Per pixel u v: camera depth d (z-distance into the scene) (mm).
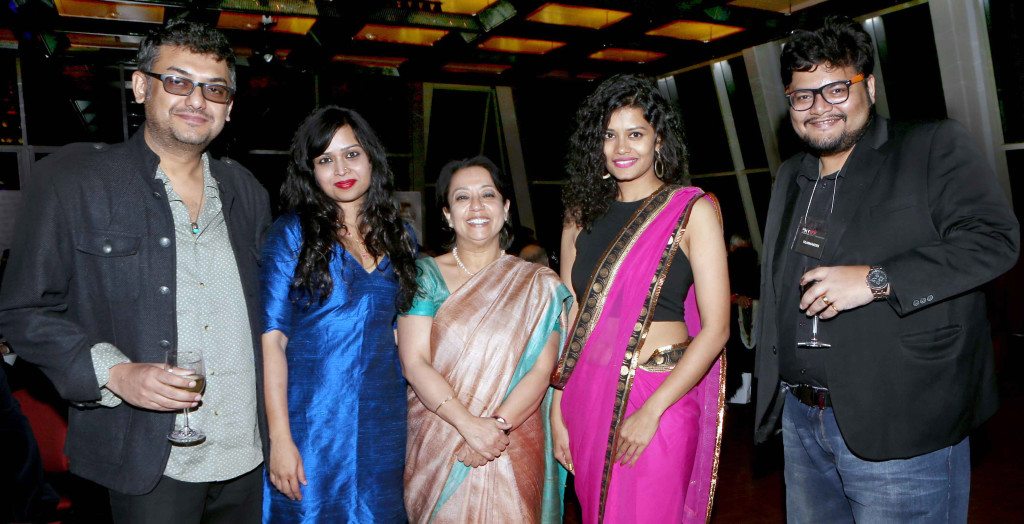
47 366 1645
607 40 7297
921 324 1766
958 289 1629
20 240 1694
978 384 1817
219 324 1894
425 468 2201
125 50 7500
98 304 1755
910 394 1764
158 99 1779
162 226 1809
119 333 1766
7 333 1665
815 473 2064
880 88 6484
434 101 9961
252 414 1965
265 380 2012
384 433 2158
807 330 1926
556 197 10984
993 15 5680
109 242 1740
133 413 1775
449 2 6676
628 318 2098
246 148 8555
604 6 6219
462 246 2277
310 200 2135
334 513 2078
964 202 1689
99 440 1783
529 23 6836
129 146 1854
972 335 1792
